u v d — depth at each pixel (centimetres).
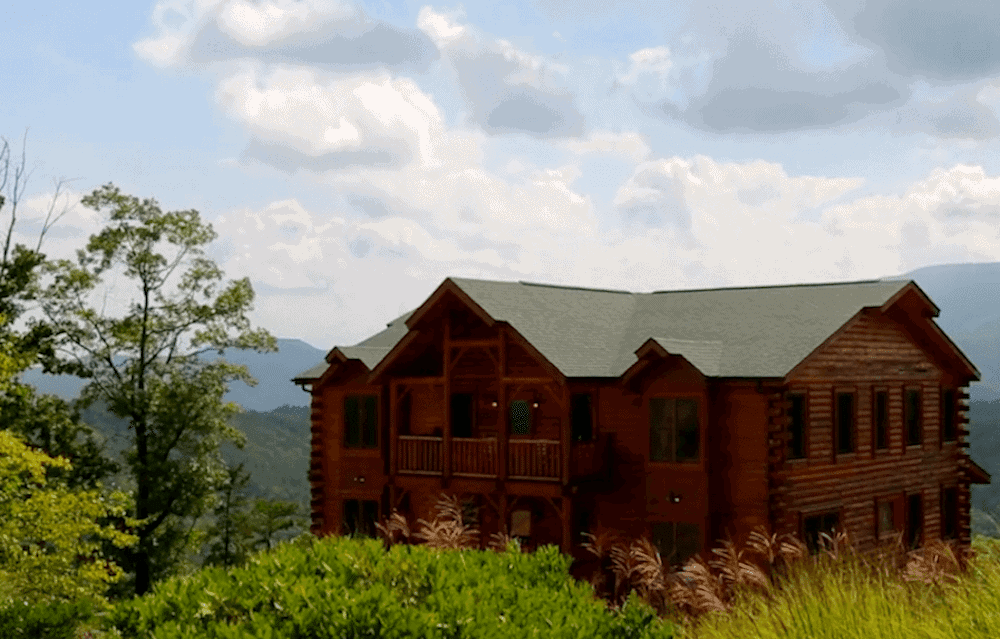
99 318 3775
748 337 2673
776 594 977
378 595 709
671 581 1636
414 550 870
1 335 3297
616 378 2605
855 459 2742
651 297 3259
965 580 883
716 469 2509
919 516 3045
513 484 2628
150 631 739
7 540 2172
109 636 746
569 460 2534
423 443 2841
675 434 2553
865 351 2814
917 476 3031
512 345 2811
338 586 764
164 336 3894
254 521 4497
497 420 2881
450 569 842
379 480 3084
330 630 690
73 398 3866
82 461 3709
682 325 2872
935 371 3175
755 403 2466
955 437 3269
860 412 2784
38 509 2238
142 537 3650
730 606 1084
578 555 2669
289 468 11338
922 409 3089
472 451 2720
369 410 3144
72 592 2252
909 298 2916
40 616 1296
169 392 3703
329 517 3231
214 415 3844
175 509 3700
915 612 857
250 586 772
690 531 2547
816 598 860
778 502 2431
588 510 2708
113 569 2423
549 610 744
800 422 2561
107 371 3809
